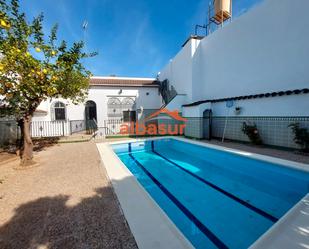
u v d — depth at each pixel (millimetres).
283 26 7375
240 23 9500
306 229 2328
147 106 17922
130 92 17344
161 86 17938
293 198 4559
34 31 5094
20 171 4965
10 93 4777
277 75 7684
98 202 3117
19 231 2340
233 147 7828
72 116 15398
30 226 2445
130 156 9383
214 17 13117
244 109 9133
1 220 2600
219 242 2967
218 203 4309
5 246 2074
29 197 3350
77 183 4043
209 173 6637
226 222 3521
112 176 4469
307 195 3250
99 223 2484
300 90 6582
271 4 7816
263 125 8148
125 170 4988
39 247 2049
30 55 4402
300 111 6723
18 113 5414
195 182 5730
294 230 2312
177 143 10914
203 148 8492
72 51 5633
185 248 1966
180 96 13703
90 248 2014
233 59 10078
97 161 6027
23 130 5555
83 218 2619
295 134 6508
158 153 10016
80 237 2201
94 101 16234
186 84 13727
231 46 10172
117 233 2262
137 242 2068
